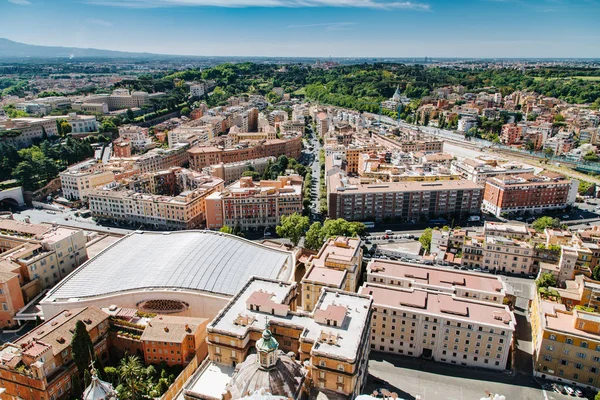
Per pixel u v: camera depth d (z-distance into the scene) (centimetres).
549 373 17225
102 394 10694
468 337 17725
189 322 17338
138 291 19100
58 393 15362
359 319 15050
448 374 17538
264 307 15425
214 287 19238
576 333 16512
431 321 17988
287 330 14662
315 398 13250
